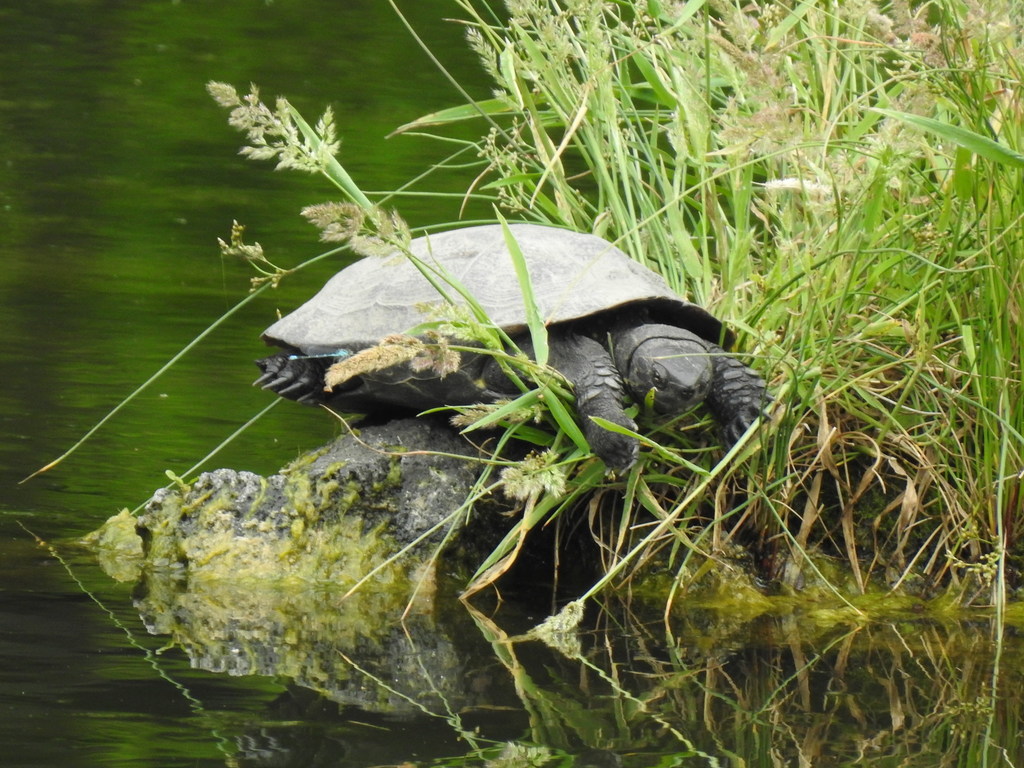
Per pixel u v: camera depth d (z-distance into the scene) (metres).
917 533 7.06
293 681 5.15
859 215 7.06
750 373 6.77
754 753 4.47
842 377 6.82
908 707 5.01
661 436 7.14
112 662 5.29
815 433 7.12
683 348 6.76
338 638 5.80
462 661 5.50
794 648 5.85
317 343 7.23
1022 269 6.50
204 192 16.47
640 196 8.20
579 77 9.12
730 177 8.26
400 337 6.06
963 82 6.59
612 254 7.29
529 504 6.74
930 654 5.78
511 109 8.91
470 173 16.61
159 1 28.27
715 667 5.52
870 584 6.87
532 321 6.38
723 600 6.70
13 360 10.11
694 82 8.01
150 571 6.76
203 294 12.41
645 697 5.07
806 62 8.18
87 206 15.74
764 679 5.36
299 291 12.58
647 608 6.52
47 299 12.02
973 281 6.95
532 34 9.55
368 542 6.98
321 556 6.91
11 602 6.06
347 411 7.80
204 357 10.48
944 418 6.87
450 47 24.91
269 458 8.20
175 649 5.51
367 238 6.38
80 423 8.77
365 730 4.61
